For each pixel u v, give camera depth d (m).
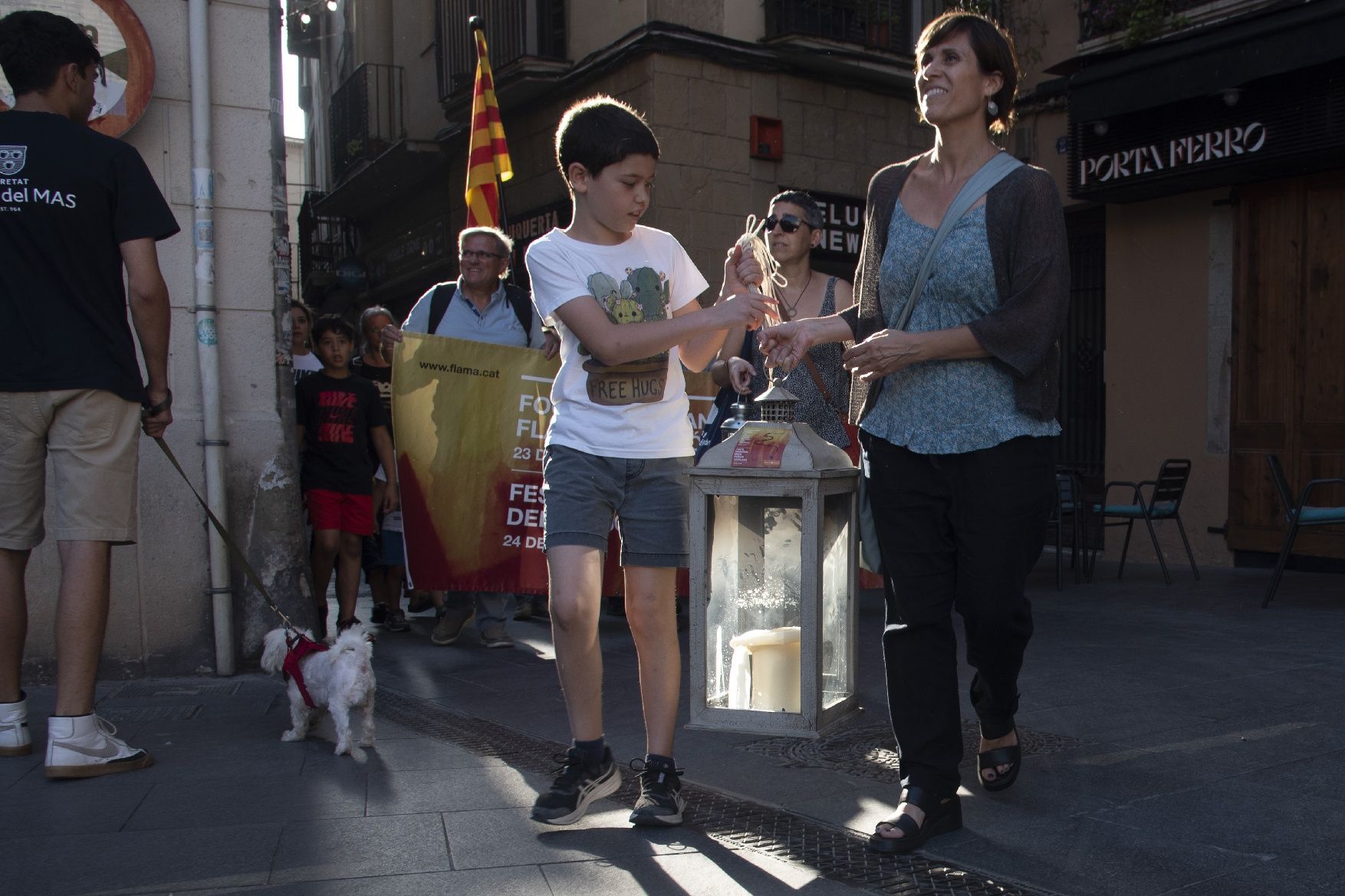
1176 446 9.68
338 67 20.66
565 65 11.73
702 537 3.08
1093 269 10.73
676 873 2.60
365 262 19.33
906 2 11.93
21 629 3.73
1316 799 3.07
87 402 3.54
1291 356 8.84
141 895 2.47
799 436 3.10
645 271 3.06
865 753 3.69
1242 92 8.39
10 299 3.52
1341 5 7.47
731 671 3.14
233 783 3.39
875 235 3.02
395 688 4.96
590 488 2.99
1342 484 8.52
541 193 12.55
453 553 5.83
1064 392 10.98
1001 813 2.99
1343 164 8.34
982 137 2.89
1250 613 6.70
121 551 5.01
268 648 3.97
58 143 3.55
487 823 2.99
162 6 5.10
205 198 5.12
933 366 2.85
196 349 5.15
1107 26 9.92
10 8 4.76
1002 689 3.02
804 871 2.62
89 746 3.46
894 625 2.93
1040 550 2.93
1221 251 9.30
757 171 11.37
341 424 6.20
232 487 5.23
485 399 5.88
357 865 2.66
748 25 11.15
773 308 2.92
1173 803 3.04
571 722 3.02
